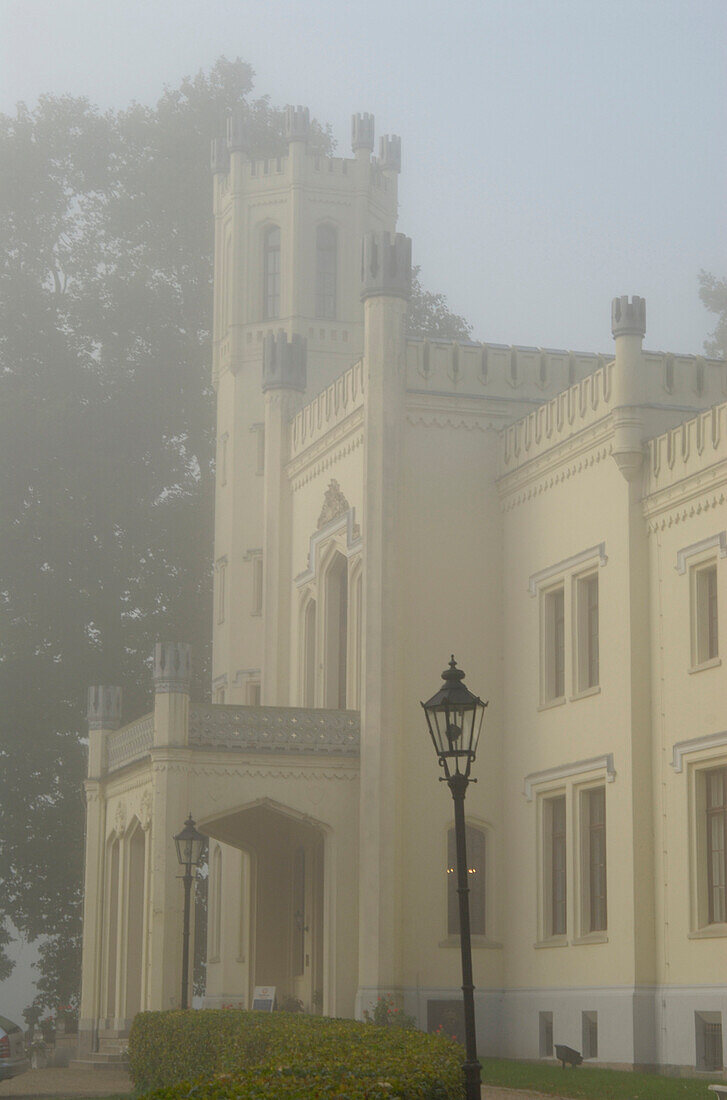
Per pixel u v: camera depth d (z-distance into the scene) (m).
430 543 48.94
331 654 53.50
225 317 66.31
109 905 53.09
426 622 48.47
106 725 54.94
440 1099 18.44
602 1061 40.84
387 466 48.53
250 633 62.59
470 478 49.59
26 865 71.56
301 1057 21.66
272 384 58.38
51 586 74.69
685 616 39.56
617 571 42.34
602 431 43.38
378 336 49.25
